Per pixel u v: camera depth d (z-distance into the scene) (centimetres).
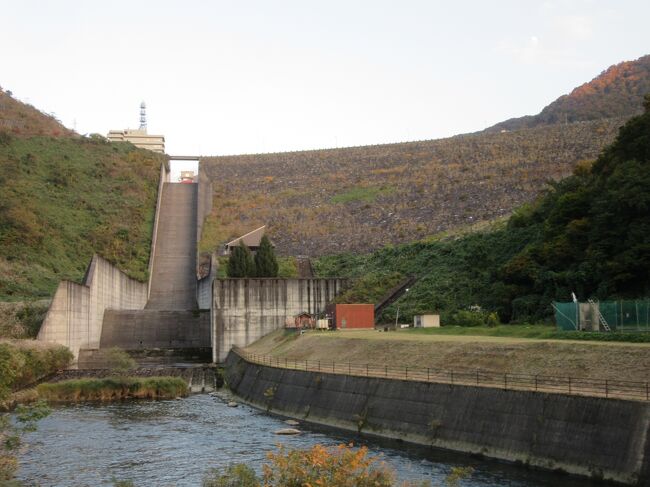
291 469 2419
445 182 16450
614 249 6619
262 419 5778
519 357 4834
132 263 12269
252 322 9262
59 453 4572
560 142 18288
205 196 15112
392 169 19062
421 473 3772
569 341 5041
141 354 9281
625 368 4141
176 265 12531
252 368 7081
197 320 10212
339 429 5203
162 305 11250
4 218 12012
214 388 7794
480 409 4238
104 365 8394
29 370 6881
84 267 11875
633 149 7456
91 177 15650
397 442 4634
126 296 10975
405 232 13300
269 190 18300
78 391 6969
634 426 3394
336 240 13700
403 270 10325
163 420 5756
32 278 10731
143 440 4953
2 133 16200
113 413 6119
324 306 9525
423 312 8300
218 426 5466
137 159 17312
